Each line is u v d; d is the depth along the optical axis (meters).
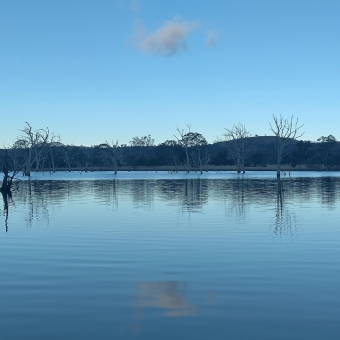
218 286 8.73
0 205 26.00
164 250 12.27
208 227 16.48
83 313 7.28
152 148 169.50
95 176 86.25
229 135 105.50
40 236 14.69
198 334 6.42
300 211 21.53
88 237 14.44
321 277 9.34
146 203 26.56
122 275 9.60
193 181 58.72
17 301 7.90
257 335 6.37
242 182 54.88
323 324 6.74
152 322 6.88
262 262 10.73
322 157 139.00
